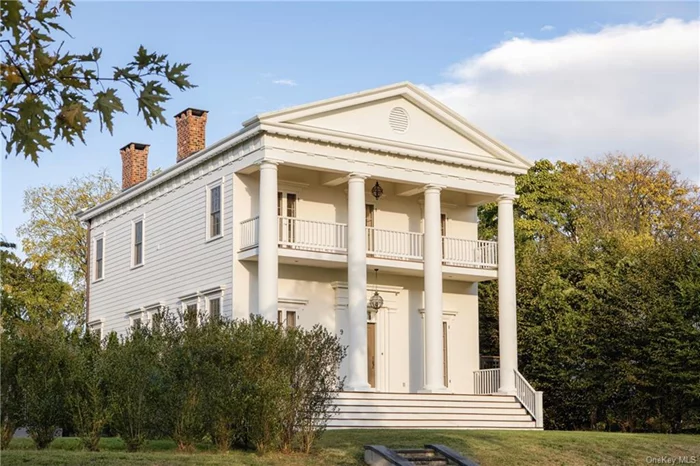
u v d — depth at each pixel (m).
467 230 36.25
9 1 6.92
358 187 30.62
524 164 34.28
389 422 28.19
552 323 36.78
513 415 31.41
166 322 20.97
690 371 31.17
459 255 34.44
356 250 30.23
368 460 19.39
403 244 33.69
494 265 34.56
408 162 31.83
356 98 30.61
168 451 19.14
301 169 32.31
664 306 32.34
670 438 25.50
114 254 39.75
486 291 42.19
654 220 53.94
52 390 18.83
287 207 32.09
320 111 29.88
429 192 32.34
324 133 29.78
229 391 19.05
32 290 52.44
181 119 35.59
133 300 37.38
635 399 33.81
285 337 19.77
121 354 19.20
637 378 33.31
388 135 31.53
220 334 19.62
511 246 34.00
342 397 28.34
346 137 30.23
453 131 33.19
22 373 18.70
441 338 31.61
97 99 7.42
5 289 47.31
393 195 34.53
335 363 20.28
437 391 31.06
